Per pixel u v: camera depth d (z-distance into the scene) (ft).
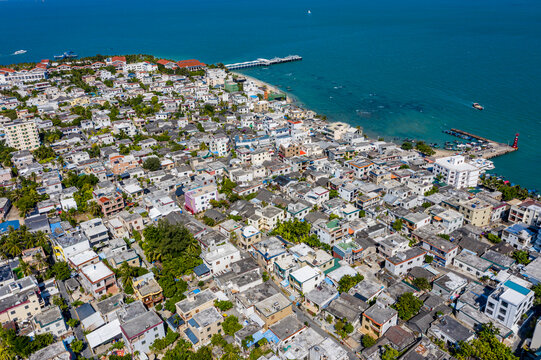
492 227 582.76
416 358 349.00
